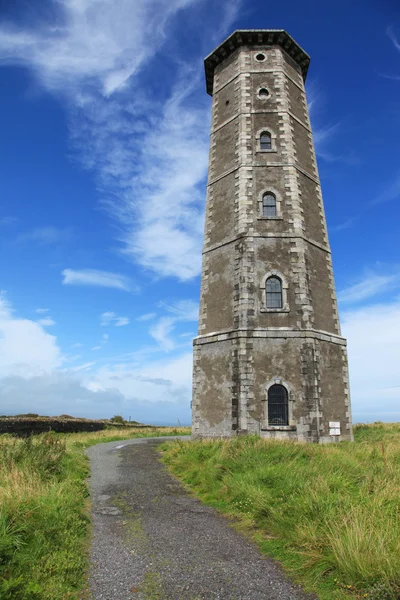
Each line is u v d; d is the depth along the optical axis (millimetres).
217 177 22703
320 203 22328
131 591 5551
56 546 6336
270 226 20125
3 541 5652
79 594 5449
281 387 17594
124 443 22906
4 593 4820
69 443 19234
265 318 18531
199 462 13461
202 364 19484
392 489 8047
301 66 26031
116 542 7277
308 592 5531
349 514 6688
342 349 19719
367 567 5508
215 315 19906
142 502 9945
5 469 9391
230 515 8773
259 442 13664
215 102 25172
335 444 16594
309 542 6598
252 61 24109
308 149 23359
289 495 8539
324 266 20812
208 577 5957
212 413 18375
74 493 9516
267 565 6352
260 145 22062
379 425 28047
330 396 18266
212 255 21141
